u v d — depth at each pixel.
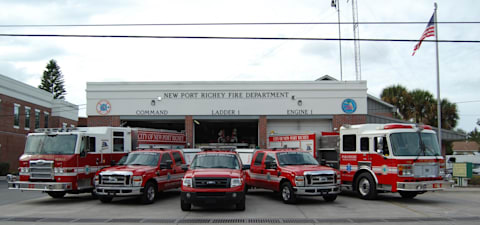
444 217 11.82
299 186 14.12
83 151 15.88
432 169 15.05
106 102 26.19
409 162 14.72
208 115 26.31
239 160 14.47
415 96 43.94
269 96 26.47
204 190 12.20
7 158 37.38
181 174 17.11
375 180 15.62
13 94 38.69
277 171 15.26
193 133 26.34
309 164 15.55
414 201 15.64
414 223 10.82
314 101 26.44
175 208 13.61
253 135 32.66
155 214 12.32
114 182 14.12
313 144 19.64
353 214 12.35
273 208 13.56
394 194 18.23
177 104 26.31
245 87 26.52
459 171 21.52
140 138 20.48
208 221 11.12
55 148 15.59
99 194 14.25
